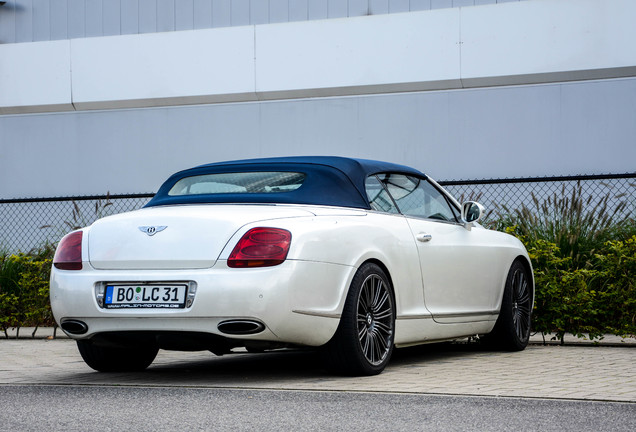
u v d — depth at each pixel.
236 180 5.61
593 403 4.25
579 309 7.41
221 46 13.55
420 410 4.06
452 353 6.70
